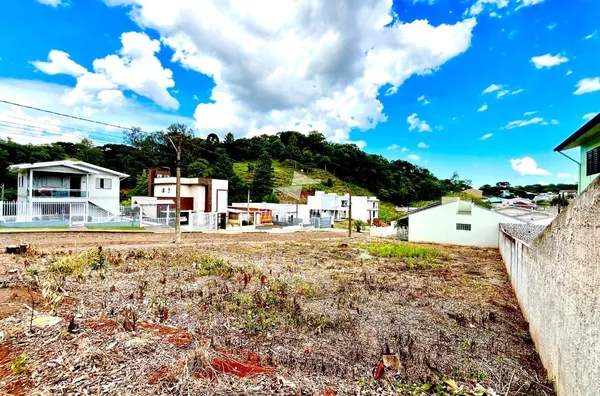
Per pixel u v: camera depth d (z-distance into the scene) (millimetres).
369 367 3479
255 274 8242
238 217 32375
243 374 2949
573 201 2980
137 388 2549
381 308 5926
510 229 14273
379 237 24578
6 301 4469
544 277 4129
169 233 20141
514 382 3459
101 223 20406
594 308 2422
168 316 4578
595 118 6320
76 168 21281
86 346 3211
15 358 2895
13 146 32094
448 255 14562
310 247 15781
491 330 5090
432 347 4227
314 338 4227
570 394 2857
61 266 7000
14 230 15328
